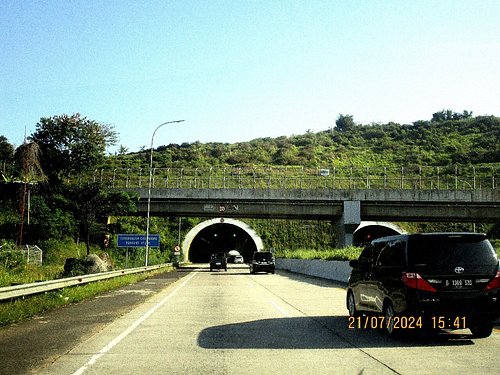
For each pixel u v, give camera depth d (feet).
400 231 242.99
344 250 125.70
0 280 62.90
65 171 217.77
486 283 30.86
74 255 162.71
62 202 168.35
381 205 181.68
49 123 214.28
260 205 184.65
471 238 31.94
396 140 483.92
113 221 209.15
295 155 410.52
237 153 420.77
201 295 66.59
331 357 26.35
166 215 198.18
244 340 31.60
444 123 533.55
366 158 407.44
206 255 339.98
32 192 176.24
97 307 51.93
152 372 22.95
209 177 188.03
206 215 195.62
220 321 40.65
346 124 634.43
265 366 24.17
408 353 27.48
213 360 25.59
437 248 31.35
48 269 110.11
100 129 222.07
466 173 314.35
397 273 32.12
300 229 261.85
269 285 87.40
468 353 27.50
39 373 22.75
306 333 34.40
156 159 377.30
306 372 22.93
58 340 31.73
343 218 178.29
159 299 60.95
